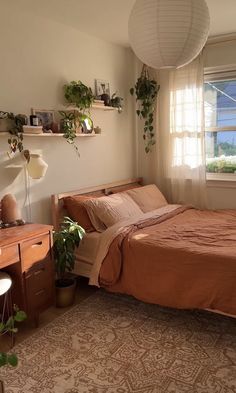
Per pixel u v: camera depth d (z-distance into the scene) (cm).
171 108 375
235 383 178
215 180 373
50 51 285
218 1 253
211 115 384
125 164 396
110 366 194
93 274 258
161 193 384
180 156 379
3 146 251
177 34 148
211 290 210
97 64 339
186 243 239
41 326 238
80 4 251
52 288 245
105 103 336
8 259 206
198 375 185
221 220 308
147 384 179
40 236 230
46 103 284
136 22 153
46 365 196
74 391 175
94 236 278
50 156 293
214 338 221
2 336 225
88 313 258
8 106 253
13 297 223
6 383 181
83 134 306
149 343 216
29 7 255
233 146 375
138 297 241
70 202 297
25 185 272
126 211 309
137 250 242
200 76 355
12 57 254
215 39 343
